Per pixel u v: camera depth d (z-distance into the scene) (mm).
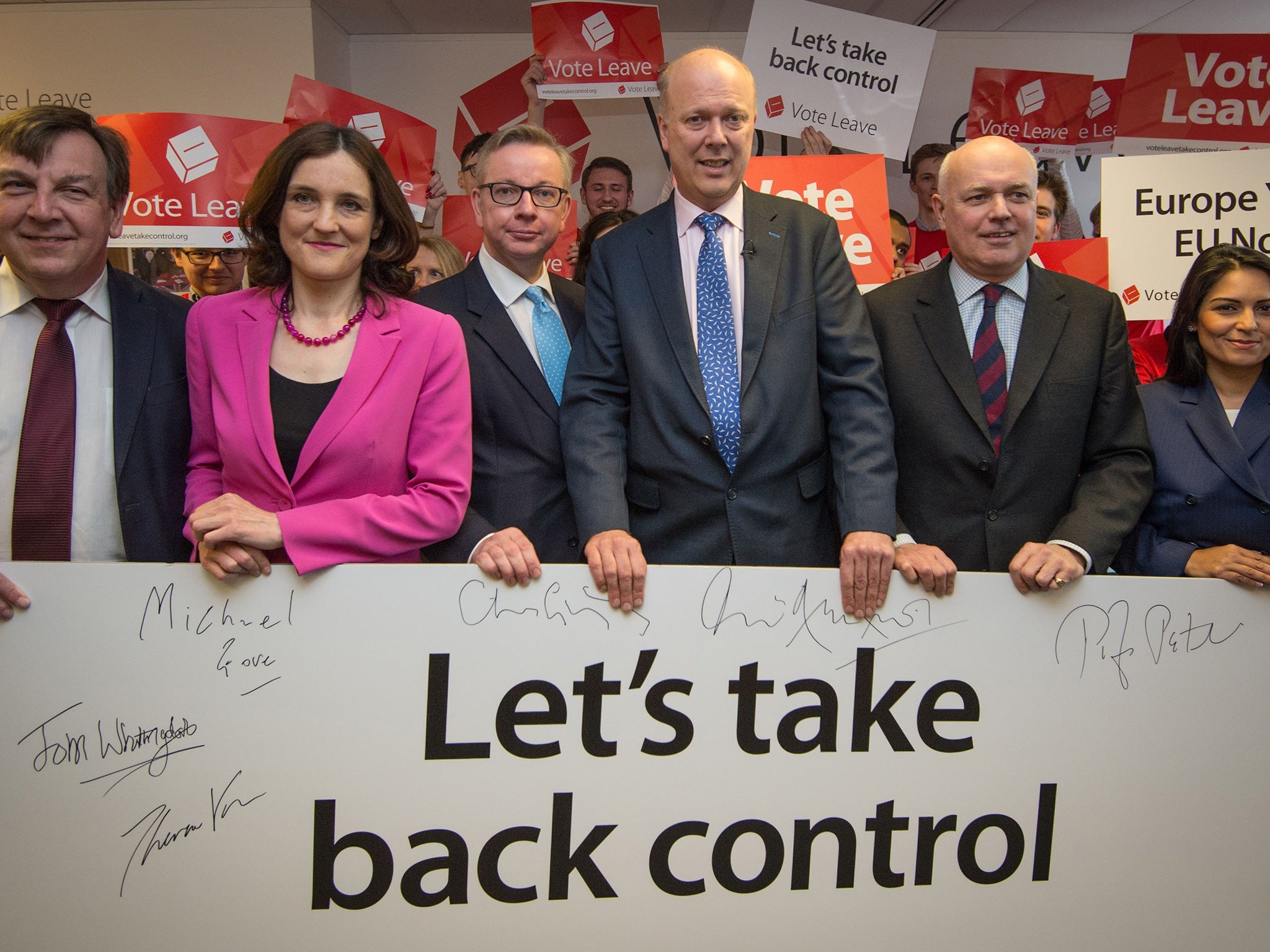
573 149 5309
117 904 1576
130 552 1781
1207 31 5699
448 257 3166
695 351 1921
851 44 3359
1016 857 1737
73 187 1735
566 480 2062
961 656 1723
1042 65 5824
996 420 1985
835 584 1699
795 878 1700
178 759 1589
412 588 1630
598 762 1663
